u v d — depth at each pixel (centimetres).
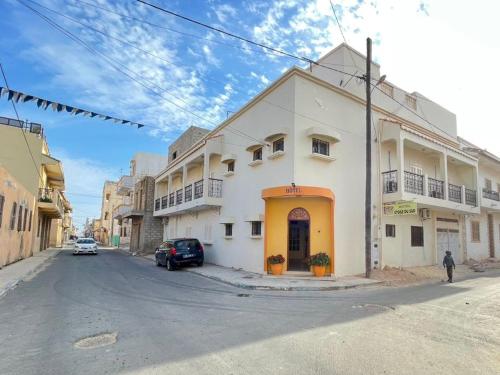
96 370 436
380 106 1825
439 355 489
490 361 466
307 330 623
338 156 1512
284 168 1434
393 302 911
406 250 1706
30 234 2402
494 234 2497
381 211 1599
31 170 2542
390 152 1722
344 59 1730
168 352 502
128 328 638
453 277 1547
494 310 804
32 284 1209
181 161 2417
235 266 1697
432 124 2195
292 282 1245
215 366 447
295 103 1425
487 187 2497
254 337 578
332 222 1418
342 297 1005
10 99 810
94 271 1655
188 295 1020
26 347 529
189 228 2384
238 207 1736
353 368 439
